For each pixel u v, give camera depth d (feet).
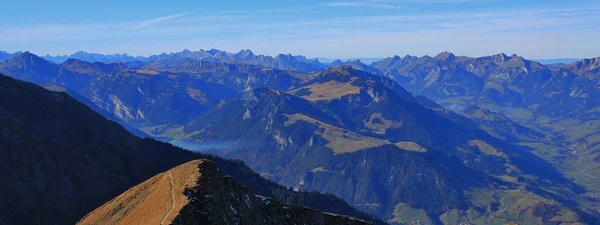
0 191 643.86
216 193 393.50
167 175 436.76
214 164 427.74
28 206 651.66
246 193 440.04
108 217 436.35
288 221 466.29
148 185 453.17
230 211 395.14
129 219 393.50
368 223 533.14
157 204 384.27
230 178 430.61
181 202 361.92
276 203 469.57
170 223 327.26
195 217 358.84
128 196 459.73
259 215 437.99
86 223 458.91
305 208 490.49
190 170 410.52
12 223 612.70
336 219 510.58
